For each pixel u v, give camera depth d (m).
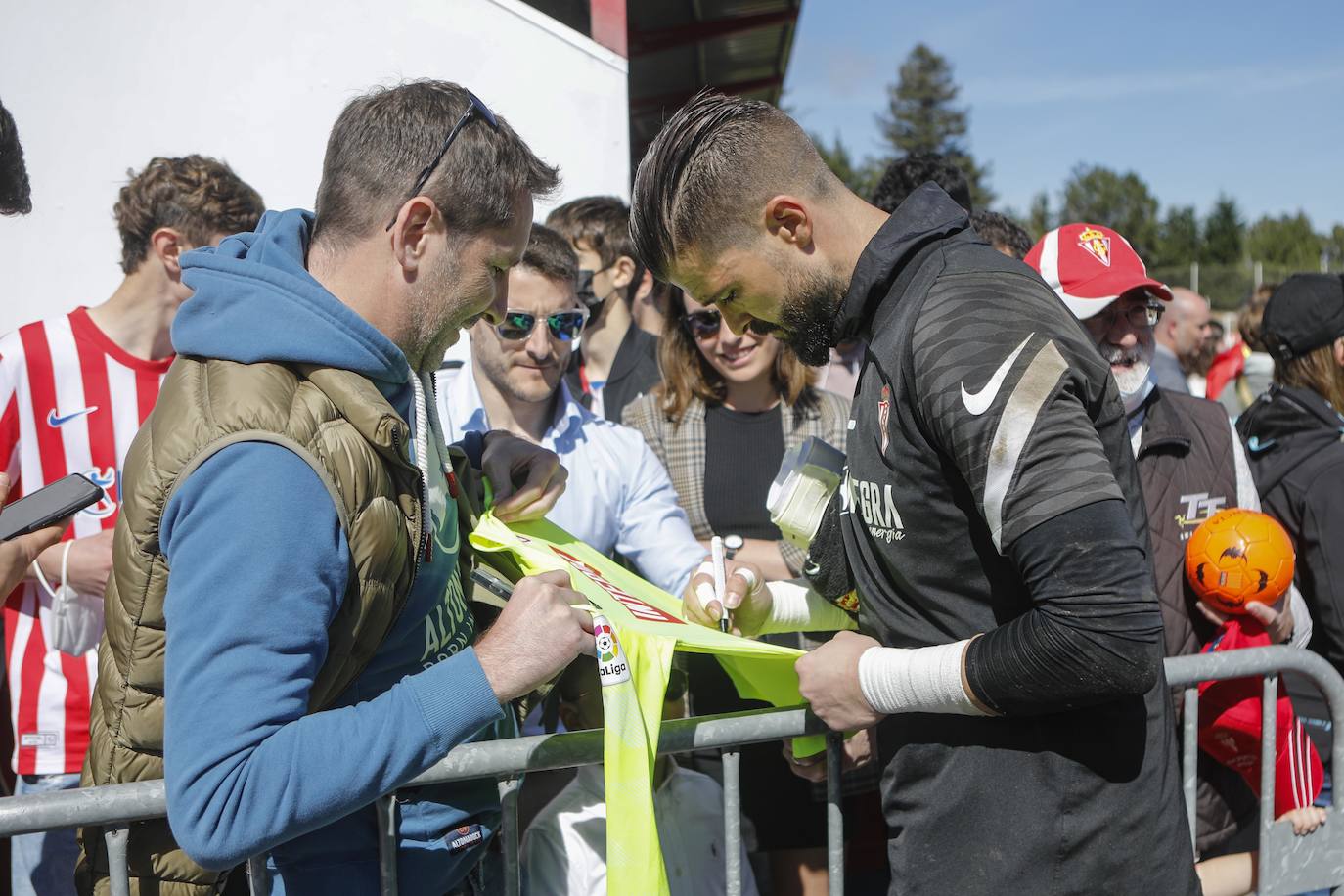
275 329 1.28
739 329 1.70
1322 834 2.06
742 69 12.08
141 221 2.29
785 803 2.52
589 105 3.57
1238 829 2.24
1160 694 1.49
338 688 1.34
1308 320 2.76
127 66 2.98
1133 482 1.43
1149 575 1.28
